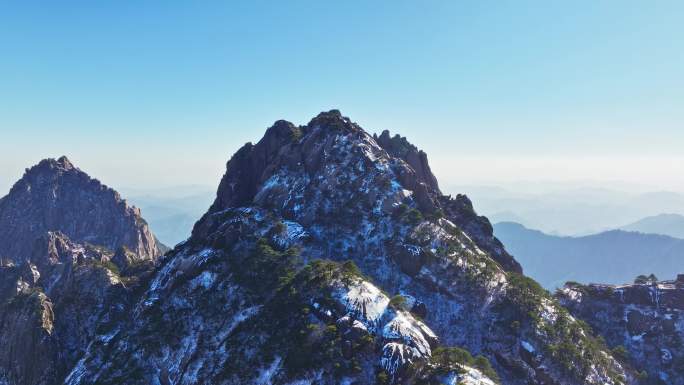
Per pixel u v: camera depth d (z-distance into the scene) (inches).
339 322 5132.9
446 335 5910.4
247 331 5634.8
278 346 5182.1
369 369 4749.0
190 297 6540.4
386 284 6501.0
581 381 5383.9
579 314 7391.7
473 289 6304.1
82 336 7185.0
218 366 5364.2
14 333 7140.8
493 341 5812.0
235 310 6072.8
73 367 6525.6
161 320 6427.2
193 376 5482.3
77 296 7652.6
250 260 6702.8
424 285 6466.5
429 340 5196.9
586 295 7608.3
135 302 7268.7
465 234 7559.1
